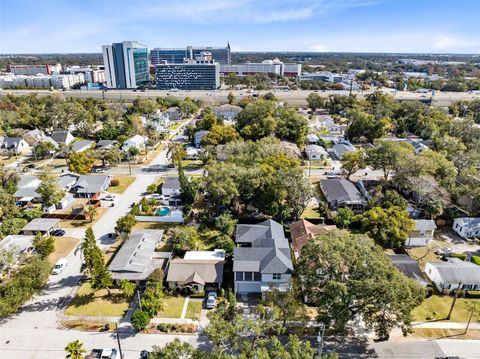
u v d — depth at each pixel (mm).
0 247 54938
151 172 100250
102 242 64062
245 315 45969
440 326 45125
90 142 124875
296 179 68875
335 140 132125
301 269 43250
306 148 114750
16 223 64875
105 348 41000
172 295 50688
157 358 33719
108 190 87438
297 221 67062
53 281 53406
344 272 41562
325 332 44156
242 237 60906
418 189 71562
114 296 50281
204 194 81500
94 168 102375
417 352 41219
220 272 52469
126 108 180625
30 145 124250
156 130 140375
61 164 107062
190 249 60312
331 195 78812
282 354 32844
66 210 76438
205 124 133750
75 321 45469
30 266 48375
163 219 71500
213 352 35719
